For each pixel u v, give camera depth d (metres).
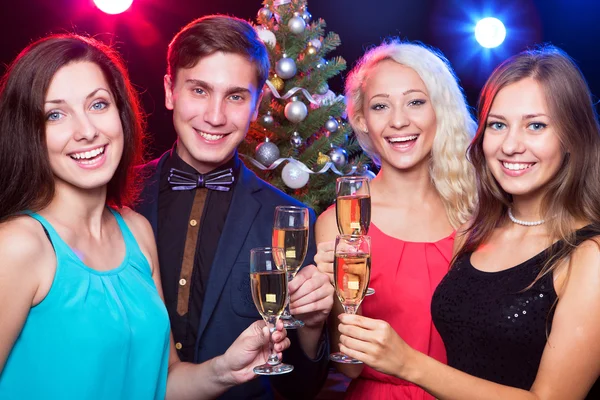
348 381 4.73
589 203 1.99
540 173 2.03
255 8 7.32
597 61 7.13
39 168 1.81
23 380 1.72
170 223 2.59
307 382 2.51
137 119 2.08
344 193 2.22
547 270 1.94
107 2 6.23
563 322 1.87
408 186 2.70
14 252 1.70
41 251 1.75
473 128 2.71
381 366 1.84
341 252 1.88
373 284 2.59
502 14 7.28
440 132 2.62
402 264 2.57
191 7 7.28
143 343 1.92
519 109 2.03
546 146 2.01
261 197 2.65
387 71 2.62
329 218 2.67
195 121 2.46
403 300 2.53
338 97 4.16
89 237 1.93
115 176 2.06
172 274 2.54
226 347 2.44
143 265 2.07
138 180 2.57
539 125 2.03
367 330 1.83
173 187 2.61
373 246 2.62
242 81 2.45
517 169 2.07
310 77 4.25
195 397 2.07
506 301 1.99
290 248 2.20
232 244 2.50
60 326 1.75
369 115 2.67
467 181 2.65
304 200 4.20
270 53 4.18
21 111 1.79
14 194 1.80
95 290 1.82
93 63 1.89
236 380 2.01
